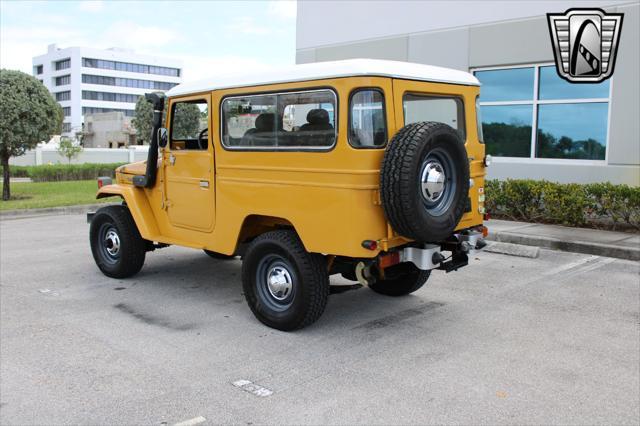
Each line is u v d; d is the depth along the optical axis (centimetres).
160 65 12800
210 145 589
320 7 1510
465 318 570
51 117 1611
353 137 469
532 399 395
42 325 556
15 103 1517
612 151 1078
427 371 443
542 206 1067
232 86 557
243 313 594
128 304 627
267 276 548
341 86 470
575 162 1138
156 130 664
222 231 587
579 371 441
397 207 452
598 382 421
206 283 714
